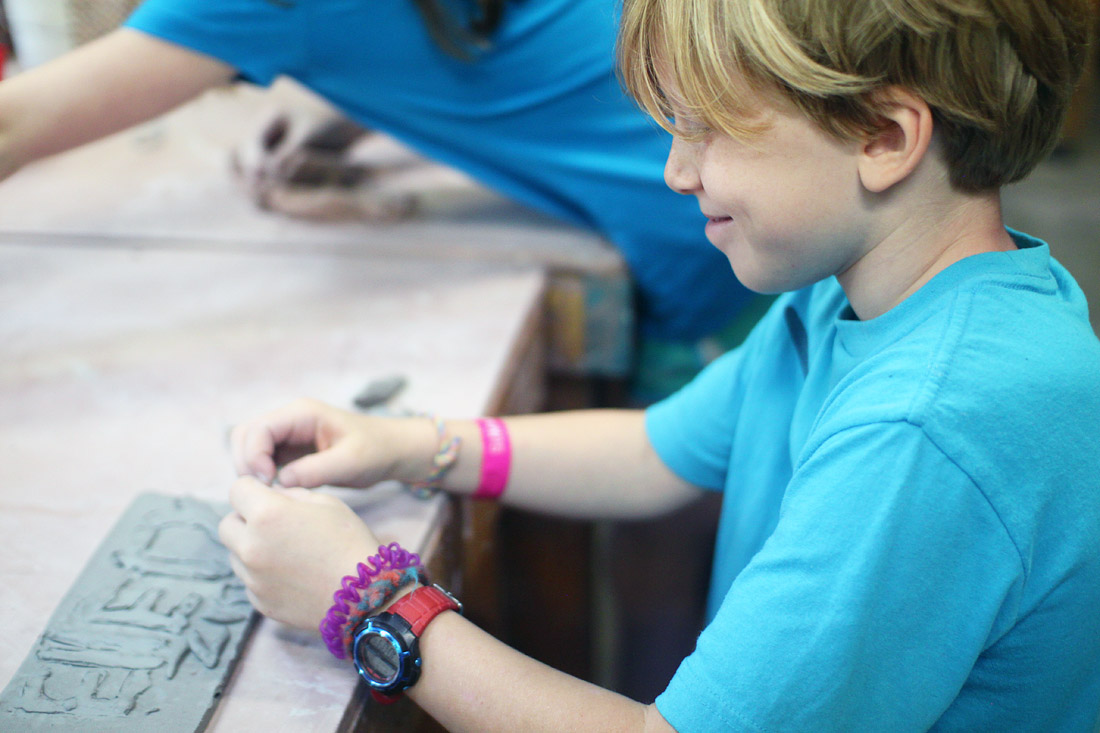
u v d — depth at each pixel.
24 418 0.89
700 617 1.47
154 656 0.61
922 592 0.50
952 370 0.50
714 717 0.52
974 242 0.55
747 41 0.49
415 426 0.78
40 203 1.35
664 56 0.54
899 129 0.51
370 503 0.77
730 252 0.59
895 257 0.56
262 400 0.92
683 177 0.58
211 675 0.60
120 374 0.96
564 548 1.35
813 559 0.51
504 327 1.07
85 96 0.92
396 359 1.00
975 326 0.51
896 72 0.49
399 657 0.59
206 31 0.97
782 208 0.54
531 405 1.18
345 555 0.62
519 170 1.25
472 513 0.92
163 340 1.03
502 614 1.17
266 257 1.23
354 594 0.60
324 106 1.46
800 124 0.51
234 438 0.75
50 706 0.57
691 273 1.28
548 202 1.29
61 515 0.76
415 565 0.63
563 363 1.31
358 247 1.25
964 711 0.58
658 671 1.39
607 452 0.81
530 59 1.14
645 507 0.82
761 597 0.52
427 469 0.77
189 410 0.91
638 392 1.46
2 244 1.24
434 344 1.03
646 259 1.25
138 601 0.66
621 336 1.28
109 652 0.62
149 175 1.47
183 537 0.72
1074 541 0.52
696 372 1.45
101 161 1.52
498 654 0.59
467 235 1.29
